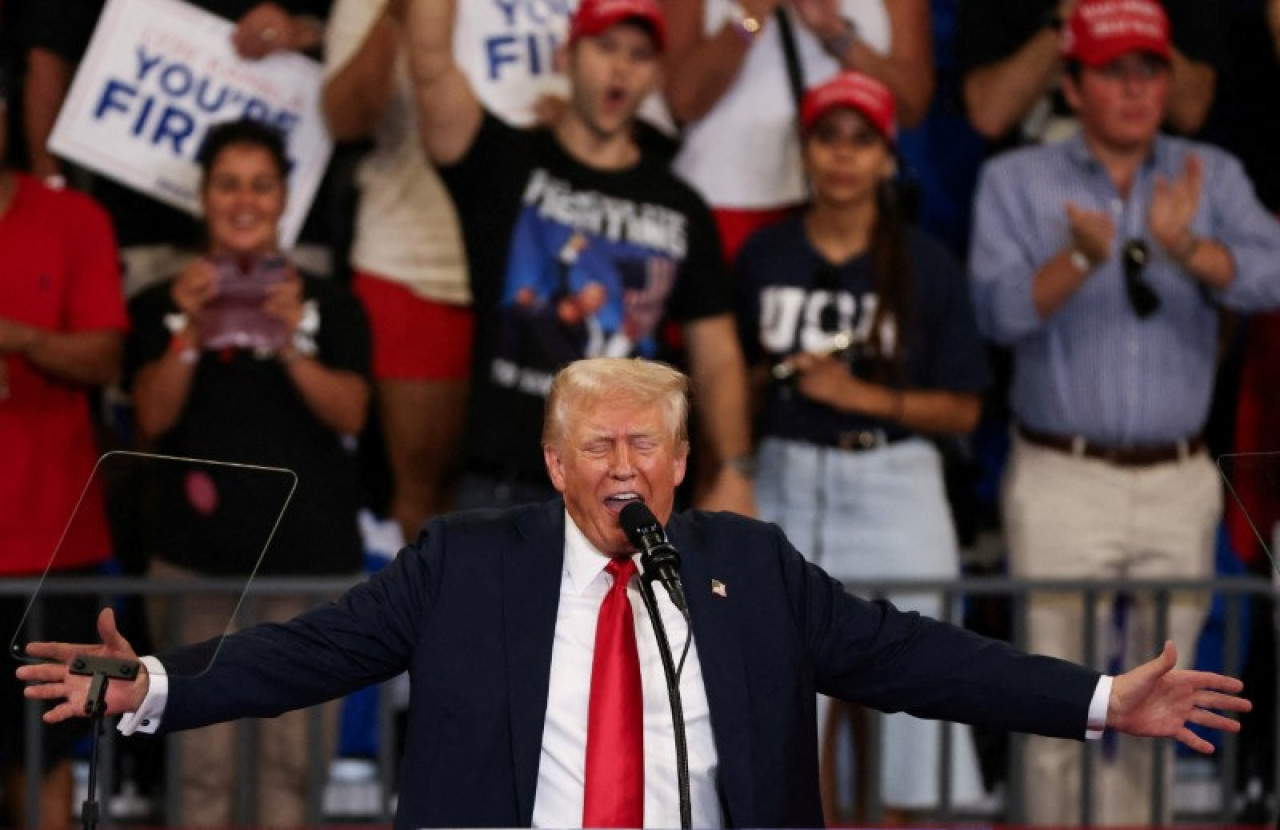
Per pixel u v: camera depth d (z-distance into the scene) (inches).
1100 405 922.7
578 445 503.5
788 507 896.9
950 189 997.8
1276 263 932.6
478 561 515.2
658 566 467.2
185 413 879.1
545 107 938.7
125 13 925.2
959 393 914.7
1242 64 1010.7
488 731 493.7
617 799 489.1
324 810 914.1
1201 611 918.4
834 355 900.0
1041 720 505.7
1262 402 978.1
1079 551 920.9
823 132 904.9
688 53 951.6
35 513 863.1
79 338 873.5
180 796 856.3
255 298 882.1
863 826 880.3
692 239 908.6
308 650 499.5
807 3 957.2
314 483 884.6
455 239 943.7
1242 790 963.3
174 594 840.9
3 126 885.8
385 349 946.1
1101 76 936.3
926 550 898.1
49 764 853.2
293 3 941.8
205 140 909.8
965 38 992.9
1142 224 944.3
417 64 907.4
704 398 901.8
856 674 520.1
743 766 493.0
